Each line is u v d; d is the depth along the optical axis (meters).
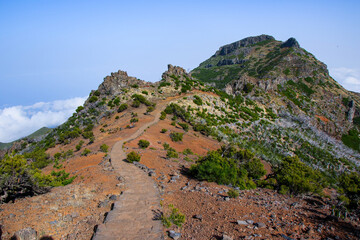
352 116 129.12
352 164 74.38
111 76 79.06
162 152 29.14
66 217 9.71
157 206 11.58
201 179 17.23
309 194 15.48
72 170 21.97
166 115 59.06
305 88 141.25
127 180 16.05
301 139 77.38
